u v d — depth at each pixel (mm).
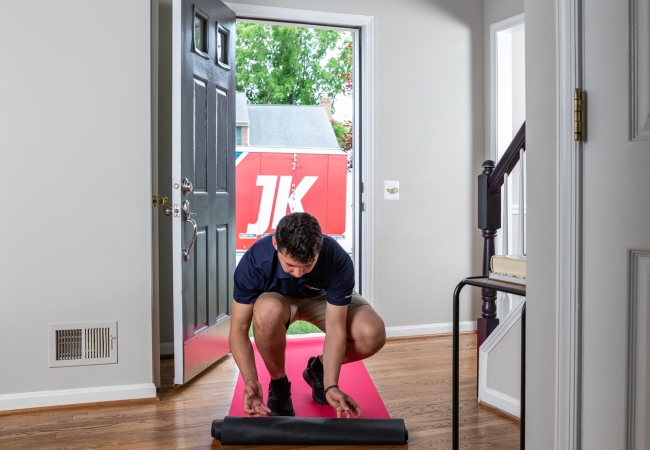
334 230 8211
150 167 2734
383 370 3178
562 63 1262
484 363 2633
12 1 2551
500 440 2215
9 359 2592
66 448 2162
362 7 3912
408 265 4059
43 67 2596
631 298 1126
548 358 1360
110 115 2678
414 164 4066
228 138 3545
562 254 1272
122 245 2705
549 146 1350
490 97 4180
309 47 12477
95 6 2646
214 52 3301
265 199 7988
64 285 2643
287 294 2430
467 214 4211
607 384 1180
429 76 4090
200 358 3084
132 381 2721
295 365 3244
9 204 2572
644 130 1097
